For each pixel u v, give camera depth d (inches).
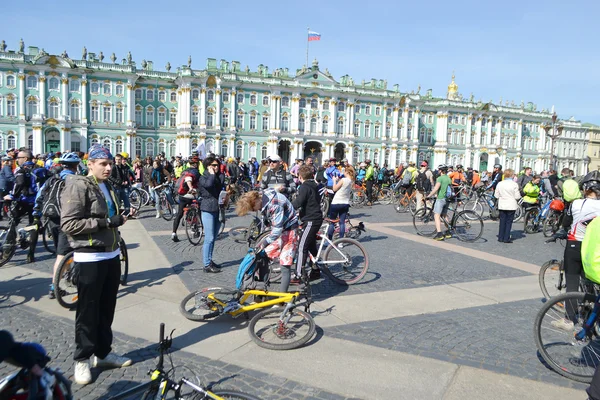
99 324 182.1
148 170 836.6
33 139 2022.6
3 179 458.0
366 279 326.6
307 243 256.1
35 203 365.7
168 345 128.0
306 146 2728.8
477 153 3181.6
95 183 177.8
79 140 2130.9
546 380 181.2
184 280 312.0
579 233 228.4
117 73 2174.0
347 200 432.1
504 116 3272.6
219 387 171.2
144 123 2309.3
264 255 247.8
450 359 198.2
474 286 316.2
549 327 193.0
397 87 2992.1
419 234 533.0
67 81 2068.2
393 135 2851.9
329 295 286.4
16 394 96.5
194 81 2326.5
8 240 339.3
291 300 226.1
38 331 223.1
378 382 176.6
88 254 171.5
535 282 332.5
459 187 748.0
